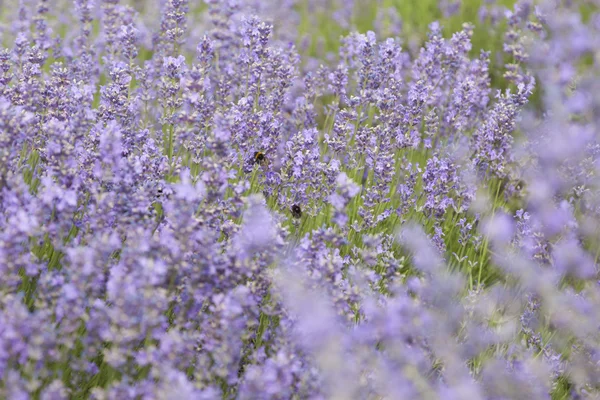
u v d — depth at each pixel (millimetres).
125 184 1969
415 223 2223
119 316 1866
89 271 1878
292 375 1900
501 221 2178
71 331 1890
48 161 2016
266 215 1986
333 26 3006
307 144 2174
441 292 1979
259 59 2285
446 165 2223
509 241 2189
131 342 1895
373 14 3025
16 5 2727
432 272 2029
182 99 2178
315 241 1975
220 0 2338
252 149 2176
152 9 2809
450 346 1953
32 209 1927
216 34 2293
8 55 2152
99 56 2600
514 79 2477
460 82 2379
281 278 1965
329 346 1891
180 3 2334
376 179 2197
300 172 2160
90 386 1937
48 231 1932
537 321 2131
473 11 2934
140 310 1873
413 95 2277
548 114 2297
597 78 2338
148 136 2148
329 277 1964
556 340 2119
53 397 1859
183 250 1923
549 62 2439
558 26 2477
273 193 2172
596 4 2789
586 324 2080
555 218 2158
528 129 2297
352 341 1929
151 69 2369
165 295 1899
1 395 1848
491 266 2230
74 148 2006
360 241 2160
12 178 1932
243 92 2312
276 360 1900
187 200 1932
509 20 2525
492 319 2088
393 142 2328
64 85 2156
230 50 2379
